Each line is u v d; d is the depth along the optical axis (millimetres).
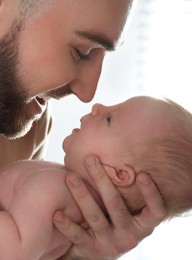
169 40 2793
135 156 1409
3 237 1298
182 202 1461
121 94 2840
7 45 1485
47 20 1461
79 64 1512
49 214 1339
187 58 2756
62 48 1477
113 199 1383
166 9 2801
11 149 1771
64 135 2855
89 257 1455
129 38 2838
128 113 1451
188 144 1432
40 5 1456
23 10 1469
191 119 1471
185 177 1426
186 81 2742
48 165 1462
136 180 1396
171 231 2652
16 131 1571
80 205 1368
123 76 2844
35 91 1513
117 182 1409
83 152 1443
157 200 1399
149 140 1413
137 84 2828
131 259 2656
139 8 2824
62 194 1362
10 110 1527
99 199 1438
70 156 1468
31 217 1325
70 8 1445
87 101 1550
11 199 1417
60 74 1491
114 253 1444
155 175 1412
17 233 1310
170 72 2775
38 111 1584
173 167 1414
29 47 1476
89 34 1451
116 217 1396
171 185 1423
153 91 2789
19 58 1484
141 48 2828
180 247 2639
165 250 2648
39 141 1863
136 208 1457
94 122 1469
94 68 1528
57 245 1396
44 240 1341
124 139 1419
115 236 1421
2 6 1480
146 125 1425
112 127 1441
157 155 1412
